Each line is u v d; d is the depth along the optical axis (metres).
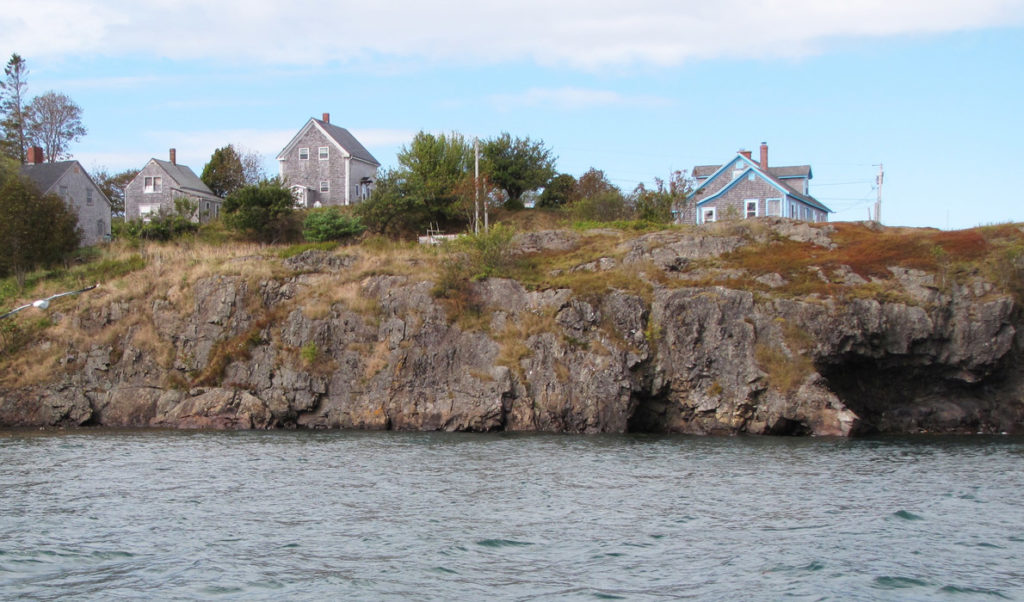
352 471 29.41
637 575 17.23
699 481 27.42
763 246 48.31
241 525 21.28
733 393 41.44
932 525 21.20
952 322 41.31
